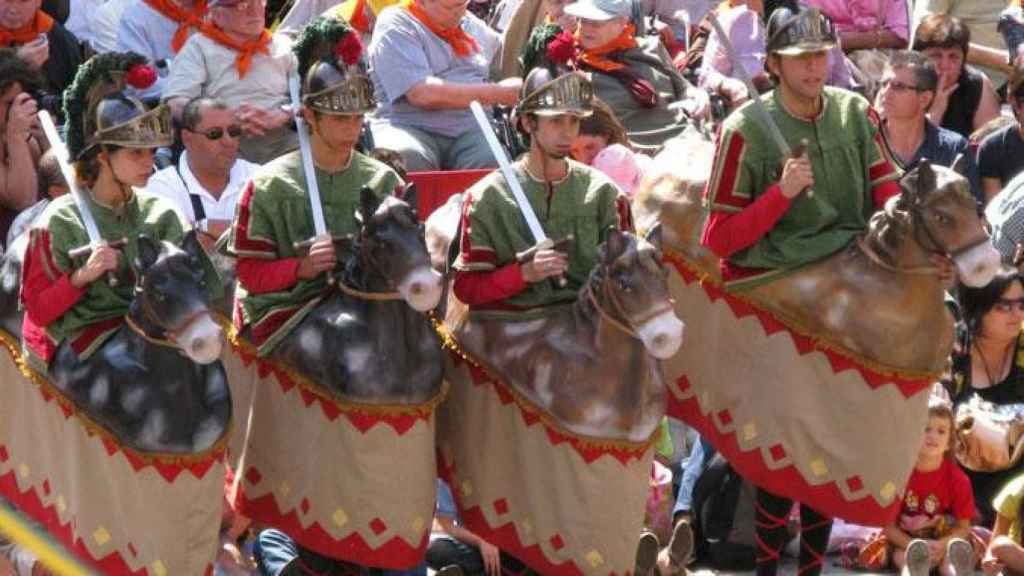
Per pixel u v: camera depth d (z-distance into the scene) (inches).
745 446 628.4
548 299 598.9
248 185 593.6
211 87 801.6
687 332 642.2
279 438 603.5
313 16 943.0
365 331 581.3
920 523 707.4
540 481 594.6
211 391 575.8
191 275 554.9
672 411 649.0
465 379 609.9
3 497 606.9
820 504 618.8
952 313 667.4
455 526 677.3
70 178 574.6
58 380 576.1
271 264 591.8
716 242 613.6
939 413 701.3
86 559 579.2
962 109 953.5
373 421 579.5
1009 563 687.7
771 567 643.5
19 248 605.3
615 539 591.8
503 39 921.5
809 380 614.5
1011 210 808.9
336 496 589.9
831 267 610.9
